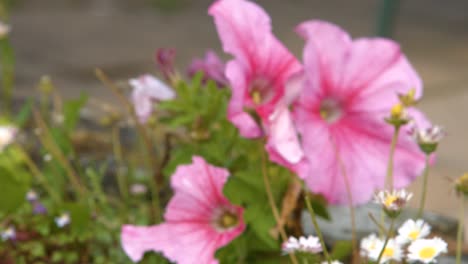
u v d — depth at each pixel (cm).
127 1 494
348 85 101
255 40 98
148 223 113
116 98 264
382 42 101
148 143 112
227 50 96
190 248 97
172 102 103
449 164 218
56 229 110
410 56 385
